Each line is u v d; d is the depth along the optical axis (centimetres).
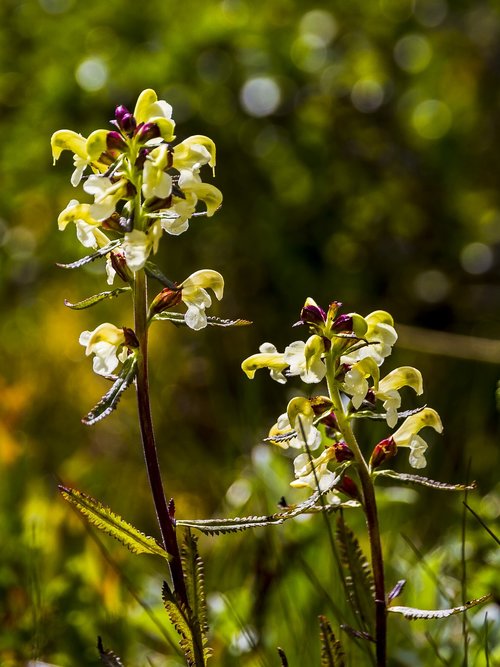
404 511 470
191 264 915
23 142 853
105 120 822
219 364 830
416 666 363
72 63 828
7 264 941
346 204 902
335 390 252
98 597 421
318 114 876
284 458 513
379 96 916
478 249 991
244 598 396
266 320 891
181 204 245
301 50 848
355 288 908
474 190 990
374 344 252
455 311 956
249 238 889
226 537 455
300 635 380
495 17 1026
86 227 253
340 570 285
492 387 663
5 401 584
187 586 257
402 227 940
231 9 857
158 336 843
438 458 600
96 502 245
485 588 388
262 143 849
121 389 242
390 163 930
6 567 431
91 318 908
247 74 825
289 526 418
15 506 499
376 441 524
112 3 849
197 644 251
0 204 902
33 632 392
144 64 806
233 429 634
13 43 895
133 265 236
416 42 930
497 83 1000
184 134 835
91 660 392
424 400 687
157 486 254
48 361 845
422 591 395
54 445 715
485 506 450
